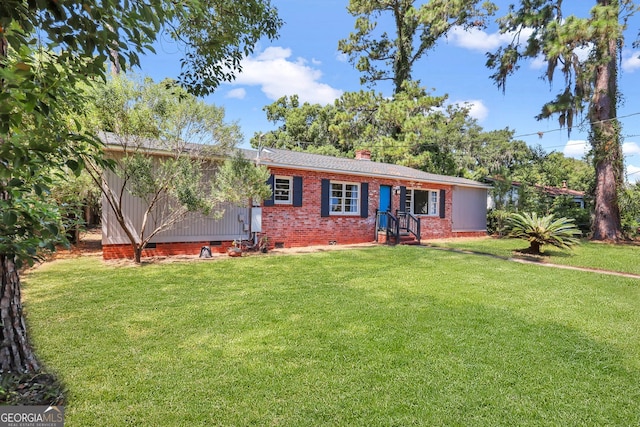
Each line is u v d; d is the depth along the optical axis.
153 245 9.16
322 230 12.31
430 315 4.56
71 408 2.39
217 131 8.63
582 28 13.23
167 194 8.75
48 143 1.62
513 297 5.57
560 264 9.25
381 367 3.11
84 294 5.33
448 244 13.48
